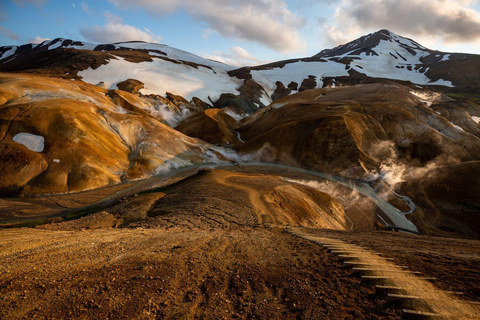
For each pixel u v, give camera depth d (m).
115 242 8.54
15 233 10.23
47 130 38.97
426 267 6.04
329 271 5.86
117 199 29.75
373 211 36.56
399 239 11.77
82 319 3.83
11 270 5.48
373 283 4.94
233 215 17.47
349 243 9.42
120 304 4.31
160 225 14.36
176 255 7.07
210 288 5.15
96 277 5.25
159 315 4.12
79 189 34.44
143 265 6.03
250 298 4.79
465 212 37.44
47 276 5.21
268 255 7.50
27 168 34.00
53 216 25.28
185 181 33.53
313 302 4.50
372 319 3.82
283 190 27.47
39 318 3.79
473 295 4.38
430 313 3.70
